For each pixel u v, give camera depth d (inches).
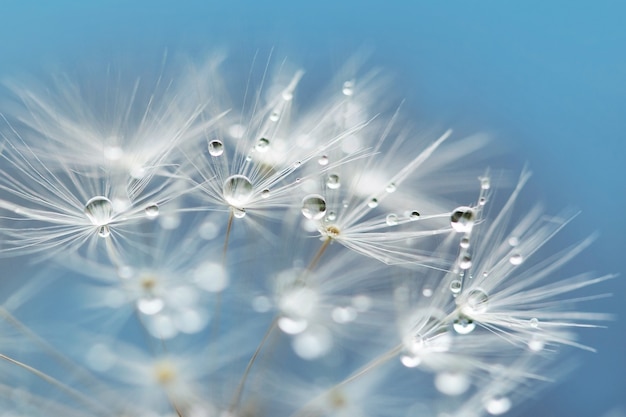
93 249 3.4
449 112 4.4
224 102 3.6
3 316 3.5
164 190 3.4
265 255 3.6
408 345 3.4
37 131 3.6
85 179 3.4
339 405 3.5
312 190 3.5
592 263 4.3
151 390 3.5
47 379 3.4
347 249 3.6
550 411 4.0
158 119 3.5
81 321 3.6
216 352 3.5
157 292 3.5
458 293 3.4
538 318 3.4
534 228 3.5
